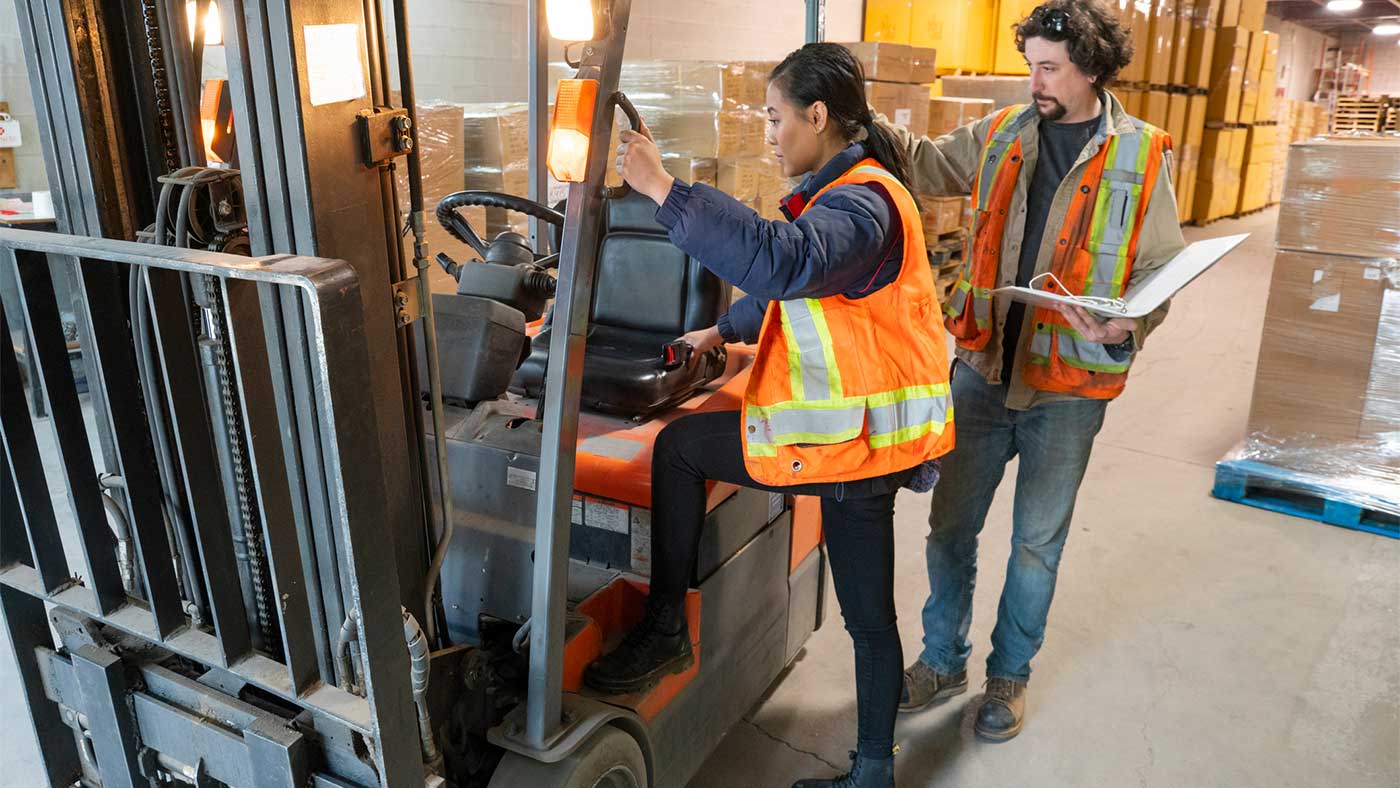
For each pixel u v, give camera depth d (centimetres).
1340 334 335
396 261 126
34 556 132
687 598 177
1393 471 335
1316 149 324
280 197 111
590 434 204
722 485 188
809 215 140
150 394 126
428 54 450
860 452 155
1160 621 280
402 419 129
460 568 178
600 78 121
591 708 149
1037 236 201
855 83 156
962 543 226
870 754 186
